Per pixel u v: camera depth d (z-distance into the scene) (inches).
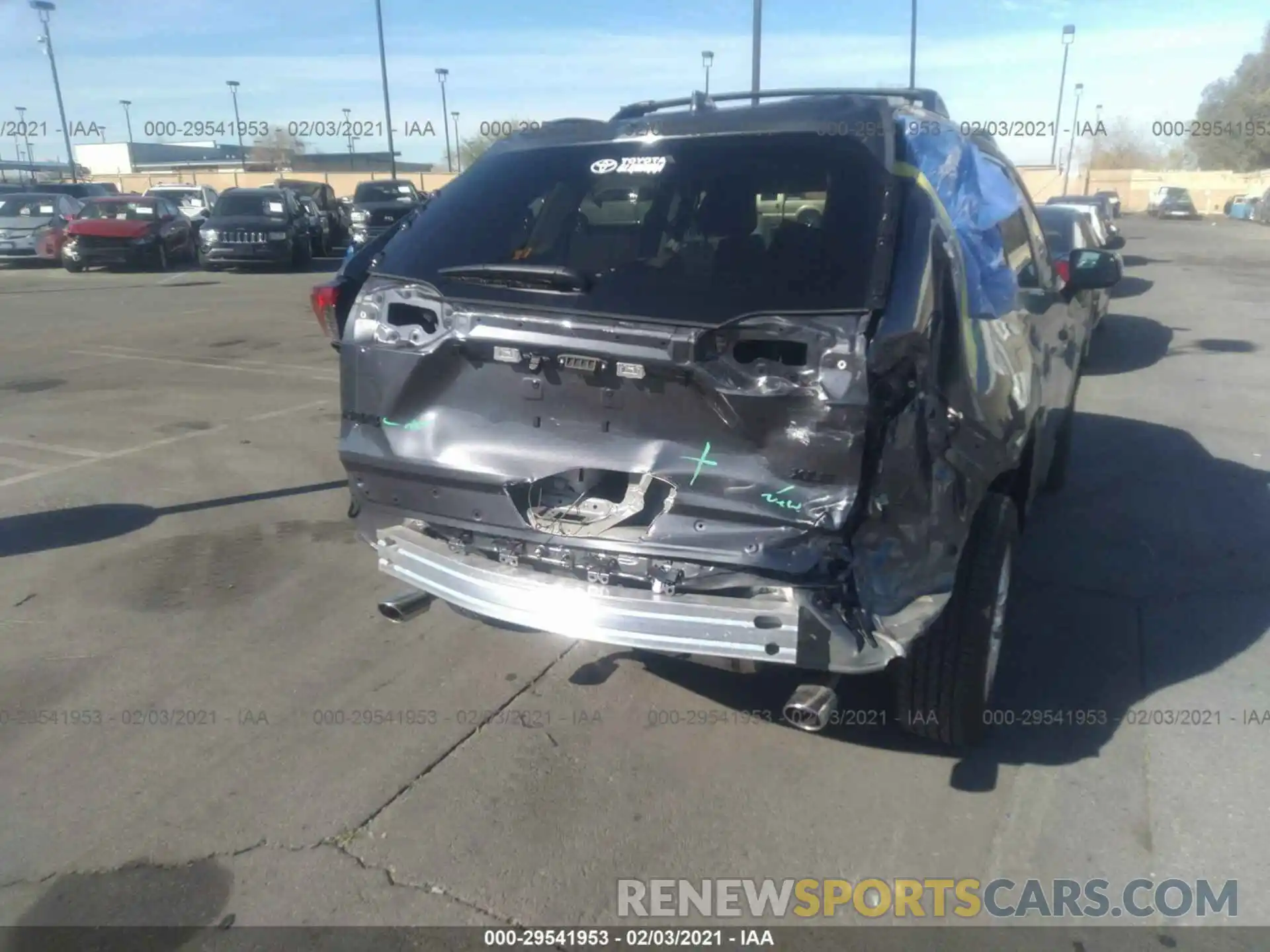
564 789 140.5
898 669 140.9
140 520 241.8
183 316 597.3
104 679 169.5
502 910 119.0
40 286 767.1
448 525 140.9
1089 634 184.1
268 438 314.3
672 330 121.6
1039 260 201.0
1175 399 378.3
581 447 130.7
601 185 143.0
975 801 137.9
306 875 124.6
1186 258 1063.6
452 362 137.5
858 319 116.7
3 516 244.1
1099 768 144.6
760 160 135.6
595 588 129.3
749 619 121.5
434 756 148.3
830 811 136.1
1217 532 234.1
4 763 146.3
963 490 128.6
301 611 194.7
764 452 120.8
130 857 127.6
